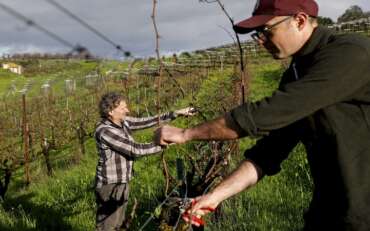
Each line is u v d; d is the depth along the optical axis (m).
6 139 18.28
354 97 1.93
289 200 5.90
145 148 4.96
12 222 6.93
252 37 2.09
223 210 5.06
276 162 2.37
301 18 1.98
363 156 1.95
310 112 1.93
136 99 14.02
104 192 5.15
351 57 1.87
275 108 1.92
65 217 7.13
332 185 2.04
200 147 4.72
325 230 2.10
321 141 2.03
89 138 17.03
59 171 12.30
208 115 7.09
